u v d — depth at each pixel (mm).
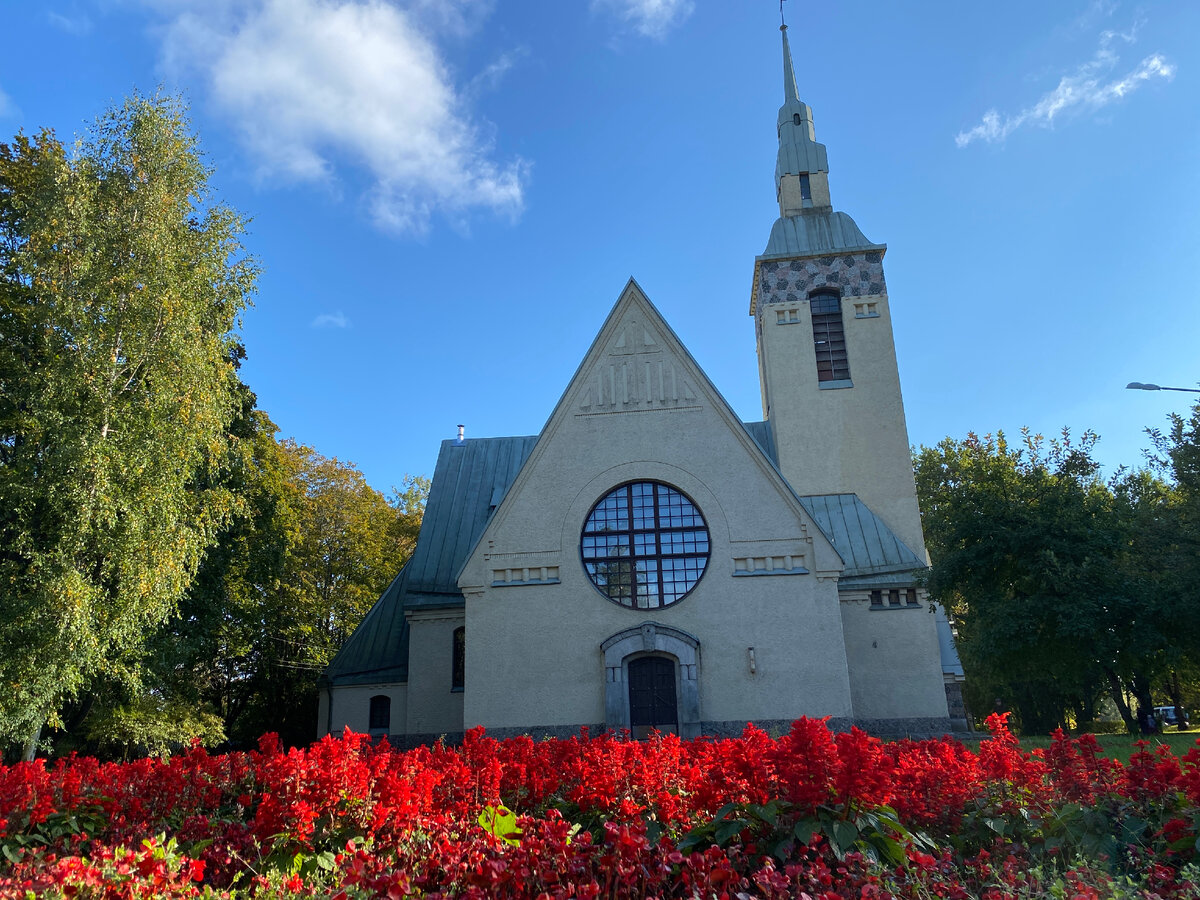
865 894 6199
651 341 28516
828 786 8203
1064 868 8656
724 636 25594
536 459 27766
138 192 25969
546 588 26500
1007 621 28906
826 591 25703
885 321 36562
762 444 37594
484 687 25734
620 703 24938
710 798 8812
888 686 28984
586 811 9797
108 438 24047
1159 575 28969
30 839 9789
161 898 6195
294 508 43344
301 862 8172
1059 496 30500
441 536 35094
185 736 30625
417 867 7191
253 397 33562
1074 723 57219
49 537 23891
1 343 26219
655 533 26906
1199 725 61062
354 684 32531
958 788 9609
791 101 40562
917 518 34188
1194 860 7969
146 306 24953
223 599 31781
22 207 26359
